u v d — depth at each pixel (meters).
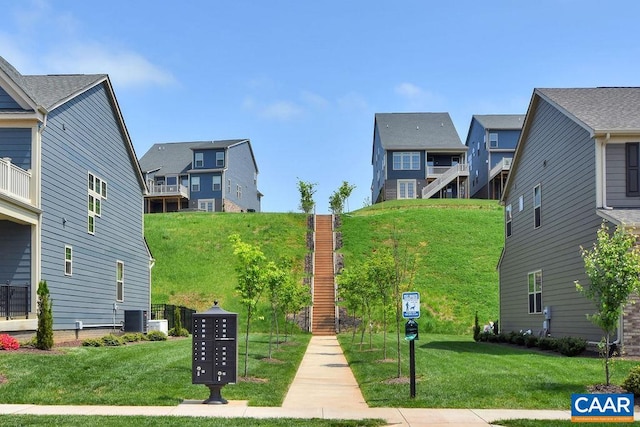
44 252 18.86
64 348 17.77
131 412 10.42
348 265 42.78
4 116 18.19
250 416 10.24
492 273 41.19
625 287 12.21
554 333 22.08
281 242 46.97
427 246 45.22
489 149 63.84
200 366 11.50
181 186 67.56
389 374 15.58
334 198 58.81
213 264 43.91
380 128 67.94
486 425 9.66
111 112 25.20
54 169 19.62
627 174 18.48
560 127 21.62
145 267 29.72
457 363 17.14
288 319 36.16
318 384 14.85
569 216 20.67
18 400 11.26
